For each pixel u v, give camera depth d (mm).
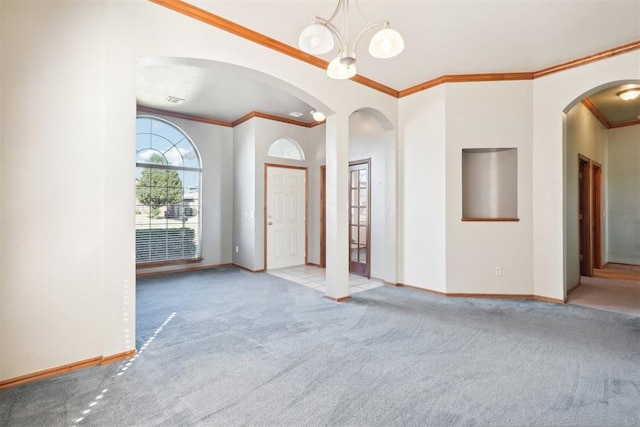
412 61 3471
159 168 5250
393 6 2490
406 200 4355
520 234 3797
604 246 5988
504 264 3832
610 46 3123
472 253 3881
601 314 3225
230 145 6023
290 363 2195
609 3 2438
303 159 6090
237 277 4996
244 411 1680
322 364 2182
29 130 1950
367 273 4957
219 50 2658
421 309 3391
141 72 3707
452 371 2092
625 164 5836
